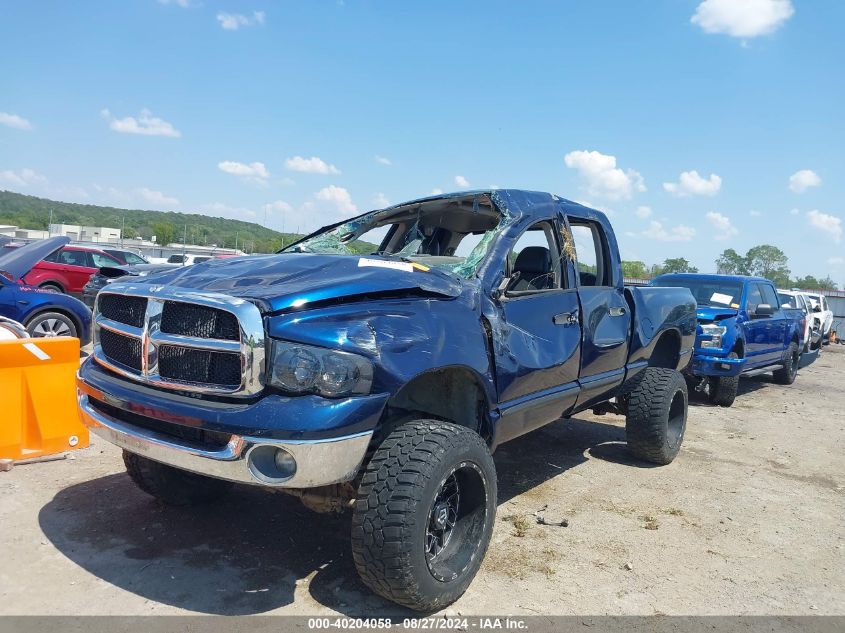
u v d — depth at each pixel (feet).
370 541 9.29
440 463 9.60
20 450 16.06
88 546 11.85
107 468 15.98
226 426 8.86
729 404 30.14
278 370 9.00
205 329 9.48
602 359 15.55
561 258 14.73
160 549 11.89
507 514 14.65
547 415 14.17
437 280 11.21
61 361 16.84
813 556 13.30
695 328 20.45
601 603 10.81
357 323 9.55
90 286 37.63
